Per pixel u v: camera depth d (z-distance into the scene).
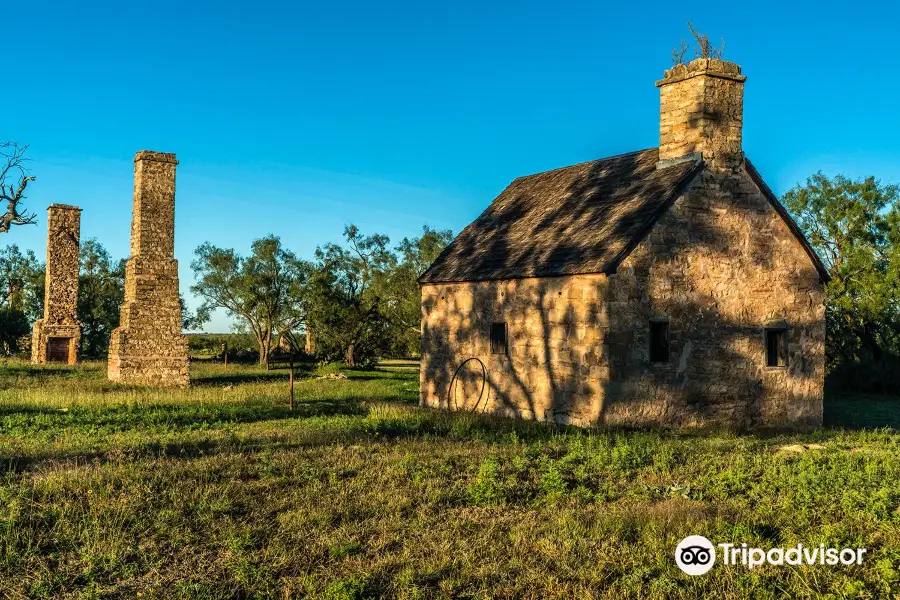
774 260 21.42
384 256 49.97
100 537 9.09
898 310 36.44
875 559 8.55
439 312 24.84
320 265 50.34
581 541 9.02
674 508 10.10
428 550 8.81
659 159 21.42
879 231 37.50
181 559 8.58
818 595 7.54
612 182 22.77
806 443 17.20
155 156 31.98
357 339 48.78
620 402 18.66
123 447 14.73
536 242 22.38
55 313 48.03
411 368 55.53
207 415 20.52
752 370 20.86
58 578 7.92
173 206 32.31
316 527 9.68
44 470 12.03
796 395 21.69
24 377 33.06
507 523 9.95
